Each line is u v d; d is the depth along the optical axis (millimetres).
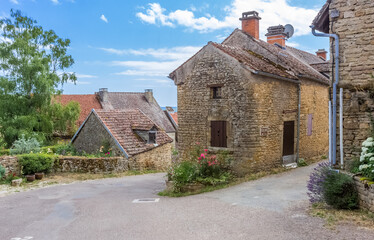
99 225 7180
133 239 6113
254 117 12086
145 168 17969
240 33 16172
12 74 24734
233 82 12430
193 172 11516
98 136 18484
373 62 8133
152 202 9461
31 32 26547
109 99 37375
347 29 8453
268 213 7164
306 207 7426
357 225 5906
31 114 24734
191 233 6230
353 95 8320
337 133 8586
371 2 8133
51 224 7449
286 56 16438
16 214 8445
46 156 15414
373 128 7922
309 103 15180
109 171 16125
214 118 12953
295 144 14227
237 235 5926
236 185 11109
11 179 13672
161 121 38281
